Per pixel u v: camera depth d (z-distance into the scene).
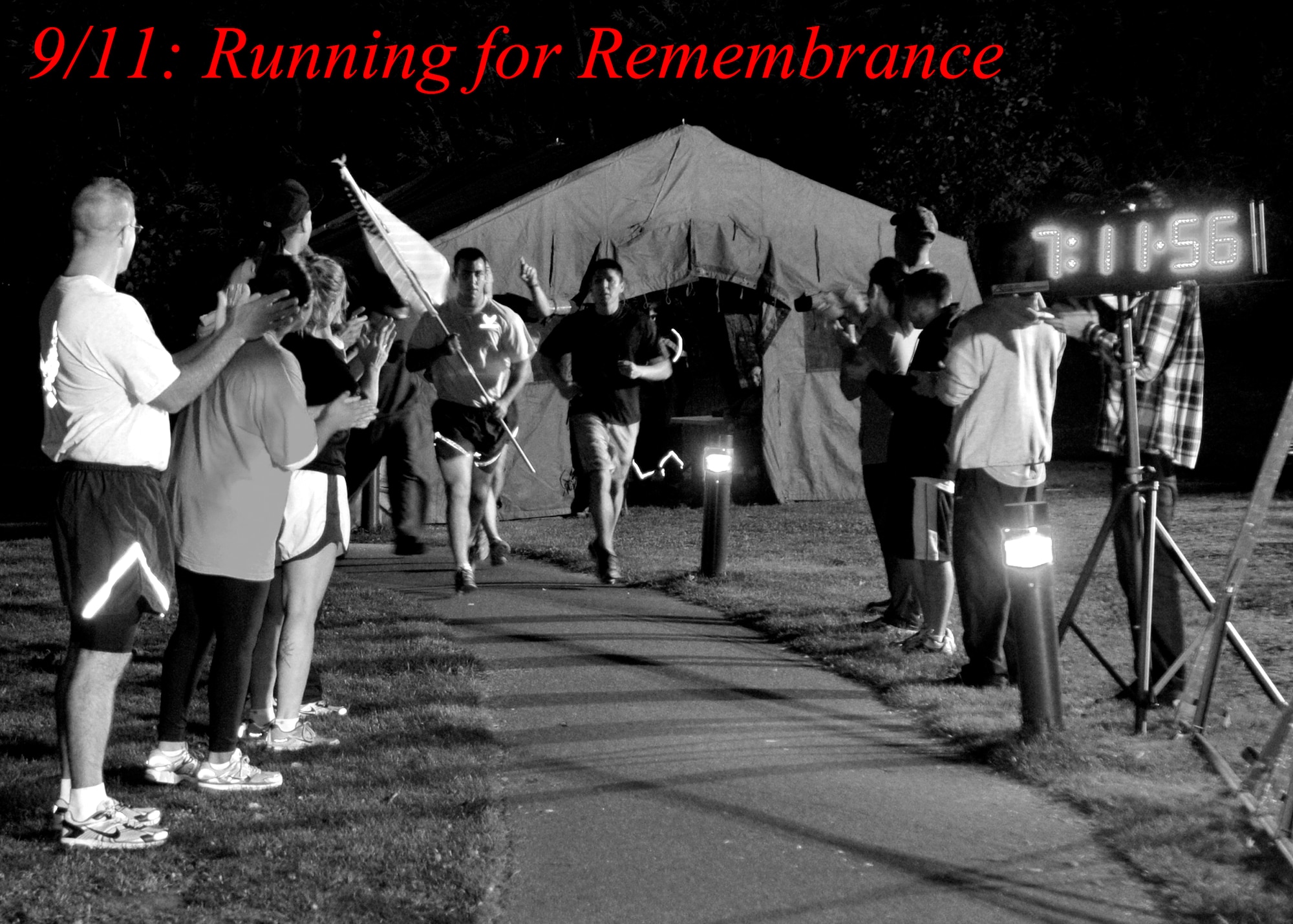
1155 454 6.64
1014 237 6.46
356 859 4.70
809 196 15.91
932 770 5.86
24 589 10.17
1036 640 6.04
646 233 15.05
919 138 23.16
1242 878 4.54
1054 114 28.52
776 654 8.05
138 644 8.07
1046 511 6.16
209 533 5.27
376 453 11.70
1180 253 6.00
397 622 8.73
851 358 8.23
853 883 4.63
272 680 6.20
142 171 30.45
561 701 6.96
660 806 5.38
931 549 7.71
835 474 16.64
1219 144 30.09
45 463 23.47
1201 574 10.37
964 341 6.78
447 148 32.03
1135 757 5.79
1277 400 25.64
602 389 10.25
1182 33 31.36
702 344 16.94
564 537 13.30
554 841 5.01
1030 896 4.53
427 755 5.91
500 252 14.30
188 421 5.32
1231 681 7.18
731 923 4.32
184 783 5.48
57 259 30.30
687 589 9.95
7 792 5.25
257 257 6.36
